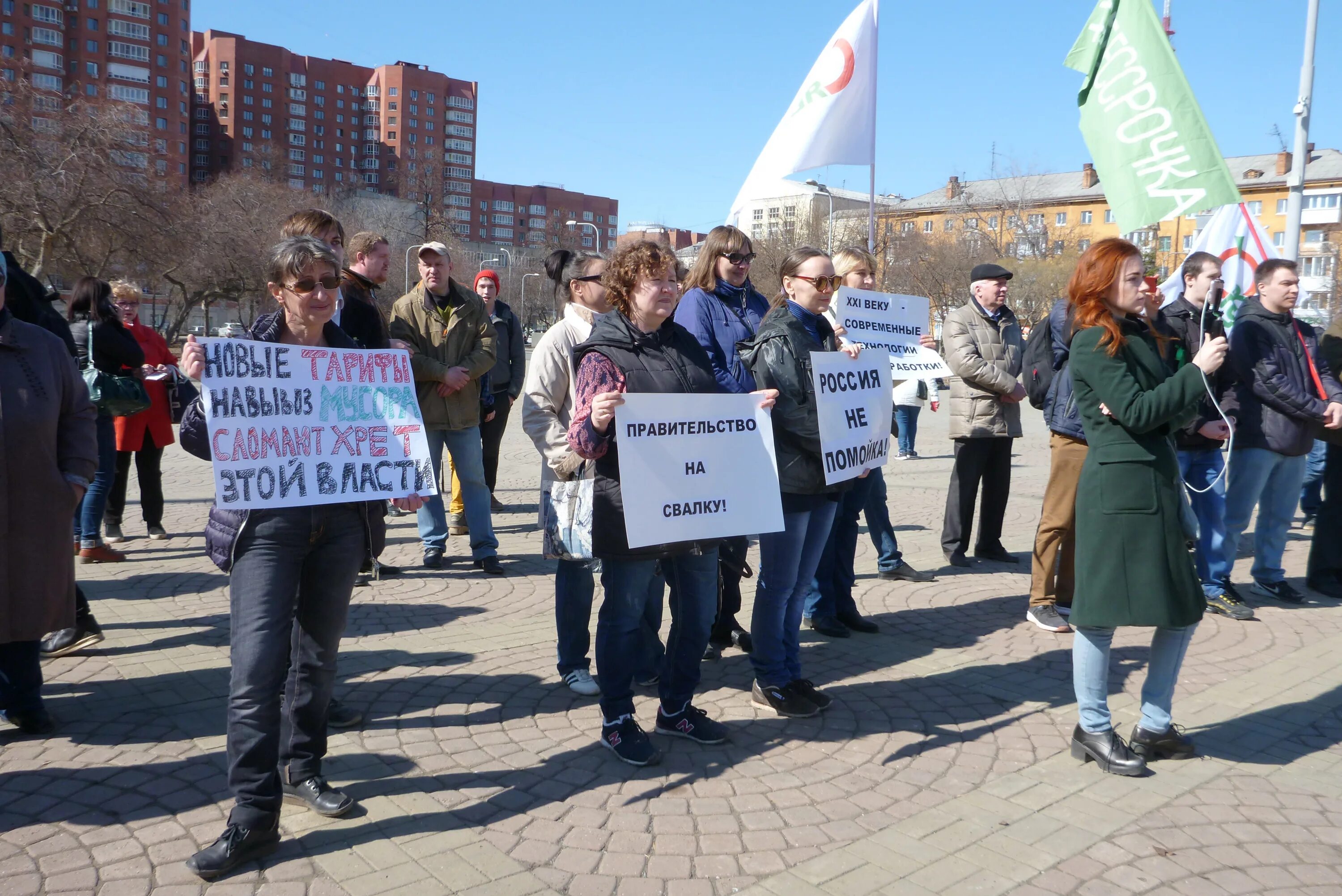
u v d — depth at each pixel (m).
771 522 3.62
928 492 10.38
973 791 3.37
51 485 3.54
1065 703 4.24
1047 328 5.51
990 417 6.61
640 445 3.33
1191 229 50.06
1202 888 2.76
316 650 3.12
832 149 6.11
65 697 4.09
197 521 8.12
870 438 4.16
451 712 4.02
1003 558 6.99
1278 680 4.54
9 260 4.12
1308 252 62.06
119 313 7.26
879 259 46.25
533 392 4.46
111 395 6.29
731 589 4.72
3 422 3.42
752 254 4.76
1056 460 5.38
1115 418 3.36
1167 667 3.59
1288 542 8.05
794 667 4.23
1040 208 77.19
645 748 3.54
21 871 2.75
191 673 4.39
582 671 4.32
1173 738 3.64
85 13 100.69
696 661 3.73
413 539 7.61
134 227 38.59
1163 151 4.59
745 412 3.58
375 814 3.13
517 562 6.80
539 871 2.80
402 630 5.15
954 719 4.04
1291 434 5.69
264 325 3.14
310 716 3.14
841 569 5.22
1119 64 4.74
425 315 6.18
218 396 2.91
